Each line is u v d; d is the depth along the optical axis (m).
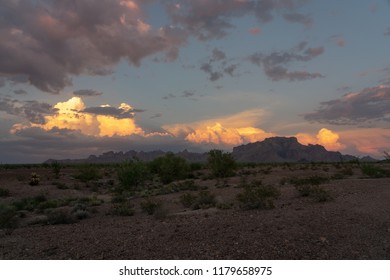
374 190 21.09
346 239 10.61
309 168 55.41
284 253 9.57
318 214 13.70
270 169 54.97
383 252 9.59
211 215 15.55
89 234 12.70
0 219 15.56
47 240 12.11
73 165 81.06
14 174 49.50
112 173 57.59
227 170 41.59
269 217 13.53
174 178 42.75
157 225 13.73
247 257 9.38
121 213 18.95
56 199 28.56
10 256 10.35
